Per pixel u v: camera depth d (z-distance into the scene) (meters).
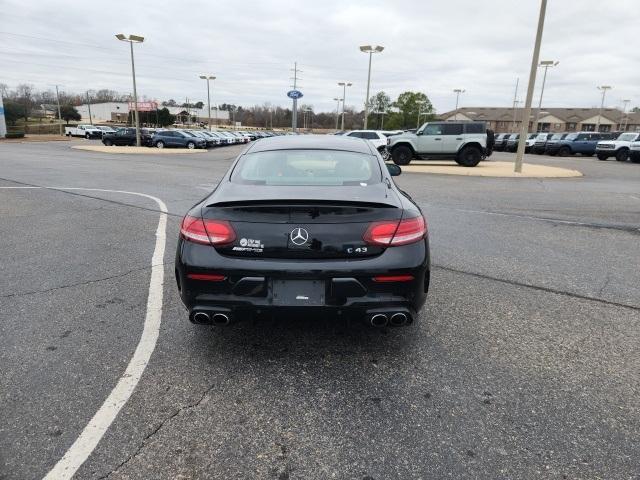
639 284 4.73
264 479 2.11
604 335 3.55
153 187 11.81
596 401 2.71
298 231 2.83
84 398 2.68
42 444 2.30
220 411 2.59
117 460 2.21
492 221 7.87
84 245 5.96
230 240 2.87
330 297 2.85
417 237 2.97
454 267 5.20
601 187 13.39
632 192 12.21
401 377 2.95
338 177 3.46
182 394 2.74
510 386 2.86
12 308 3.92
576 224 7.73
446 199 10.34
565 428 2.47
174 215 8.01
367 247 2.86
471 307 4.06
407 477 2.13
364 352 3.26
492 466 2.20
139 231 6.77
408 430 2.45
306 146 3.97
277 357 3.18
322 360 3.15
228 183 3.42
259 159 3.76
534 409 2.63
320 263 2.83
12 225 7.11
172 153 30.41
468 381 2.91
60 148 34.03
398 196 3.29
